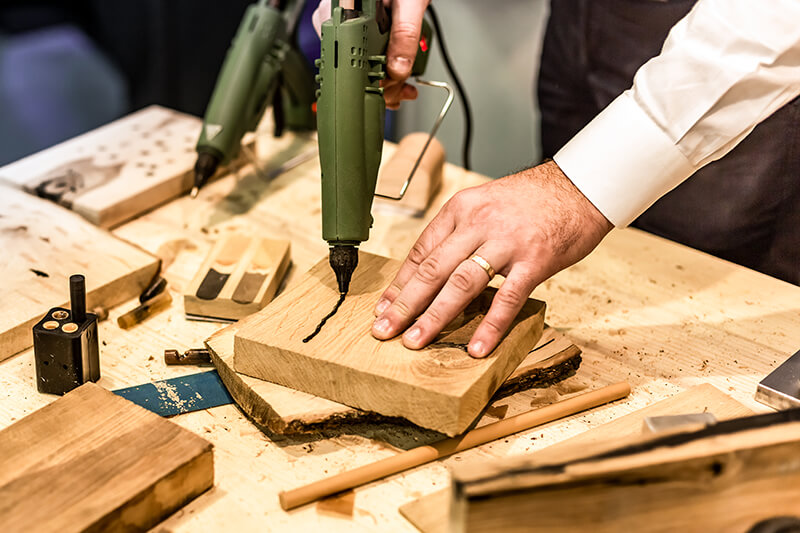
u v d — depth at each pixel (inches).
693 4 52.8
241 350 34.6
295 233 49.6
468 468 25.4
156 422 31.6
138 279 42.9
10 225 45.0
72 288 34.7
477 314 37.0
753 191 52.1
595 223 38.0
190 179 53.0
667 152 36.9
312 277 38.9
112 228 48.9
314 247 48.3
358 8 35.7
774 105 36.3
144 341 39.9
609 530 26.3
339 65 34.1
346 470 32.8
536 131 88.1
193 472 30.4
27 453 29.8
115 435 30.9
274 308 36.4
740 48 35.2
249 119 50.0
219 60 89.7
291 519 30.4
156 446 30.5
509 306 34.5
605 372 38.9
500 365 34.3
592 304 44.1
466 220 36.8
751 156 51.3
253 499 31.2
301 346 33.8
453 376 32.4
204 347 39.4
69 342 34.5
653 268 47.3
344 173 34.8
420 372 32.6
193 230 49.4
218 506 30.8
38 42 123.3
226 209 51.8
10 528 26.9
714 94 35.6
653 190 37.8
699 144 37.0
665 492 26.3
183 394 36.4
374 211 51.5
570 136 62.5
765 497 27.6
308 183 55.1
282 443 34.1
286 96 57.8
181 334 40.6
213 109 48.9
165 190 51.6
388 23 37.7
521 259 35.4
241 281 42.1
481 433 34.1
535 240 35.7
